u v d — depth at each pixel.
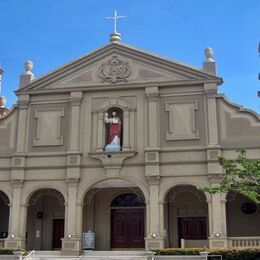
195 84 31.84
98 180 31.45
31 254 30.03
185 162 30.67
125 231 33.38
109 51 33.56
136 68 32.91
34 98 33.88
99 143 31.97
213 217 29.36
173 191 32.09
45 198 34.91
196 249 27.91
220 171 29.91
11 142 33.34
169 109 31.80
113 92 32.84
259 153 30.02
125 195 34.06
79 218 31.12
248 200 31.64
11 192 32.47
